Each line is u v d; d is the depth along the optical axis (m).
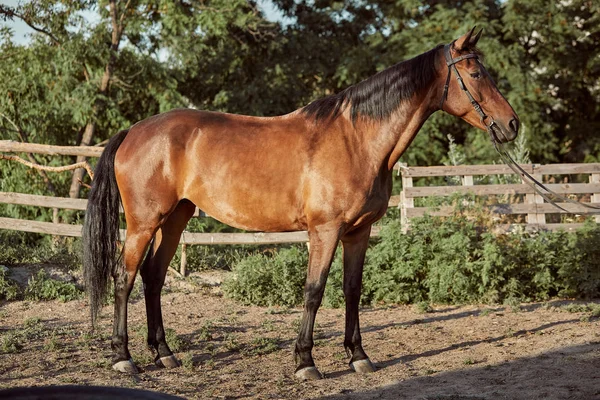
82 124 14.52
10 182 13.42
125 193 5.16
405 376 4.83
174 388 4.59
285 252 8.54
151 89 15.66
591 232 8.33
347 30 19.92
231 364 5.32
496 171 9.12
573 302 7.99
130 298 7.94
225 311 7.62
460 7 18.30
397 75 4.90
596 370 4.64
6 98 14.51
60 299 7.86
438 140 17.97
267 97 18.62
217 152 5.02
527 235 8.63
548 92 18.88
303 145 4.91
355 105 4.91
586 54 19.00
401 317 7.33
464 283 7.91
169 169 5.07
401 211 9.12
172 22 15.72
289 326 6.82
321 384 4.68
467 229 8.33
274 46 18.19
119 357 5.10
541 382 4.43
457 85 4.93
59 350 5.75
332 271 8.09
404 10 18.36
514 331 6.25
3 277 8.06
